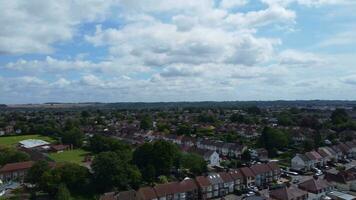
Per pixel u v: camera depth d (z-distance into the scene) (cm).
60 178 11112
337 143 18438
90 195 11069
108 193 9969
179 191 10319
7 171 13638
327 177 12181
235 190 11331
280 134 18138
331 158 15762
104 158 11375
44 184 10962
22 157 15312
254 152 16712
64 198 10094
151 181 11988
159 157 12712
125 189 11344
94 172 11600
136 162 13012
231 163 14975
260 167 12450
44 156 16938
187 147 17588
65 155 18462
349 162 15962
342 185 11462
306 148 17538
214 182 10988
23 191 11675
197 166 13062
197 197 10688
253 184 11975
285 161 15738
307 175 13488
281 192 9775
